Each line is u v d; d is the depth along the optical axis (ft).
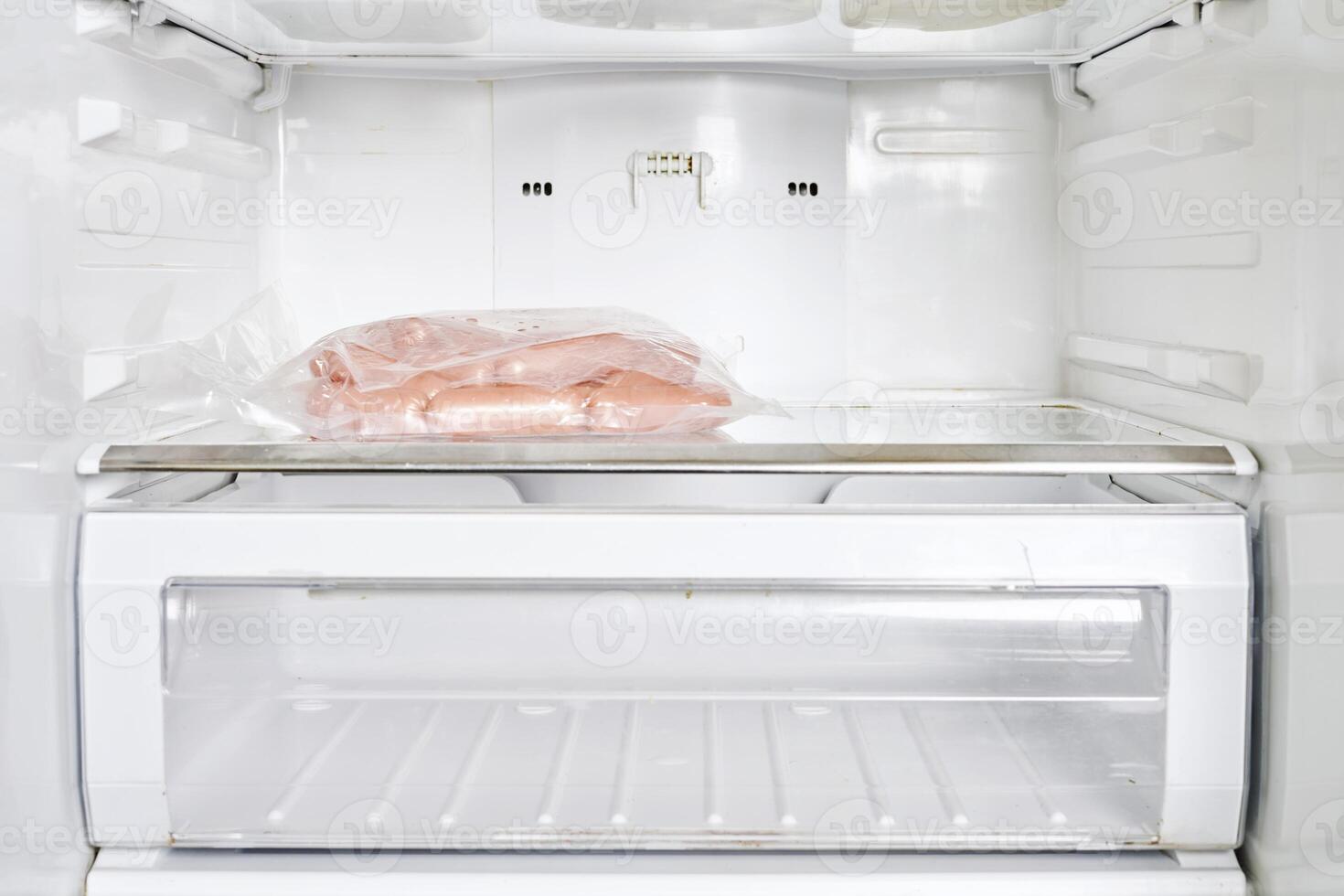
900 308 5.16
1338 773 3.05
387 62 4.59
